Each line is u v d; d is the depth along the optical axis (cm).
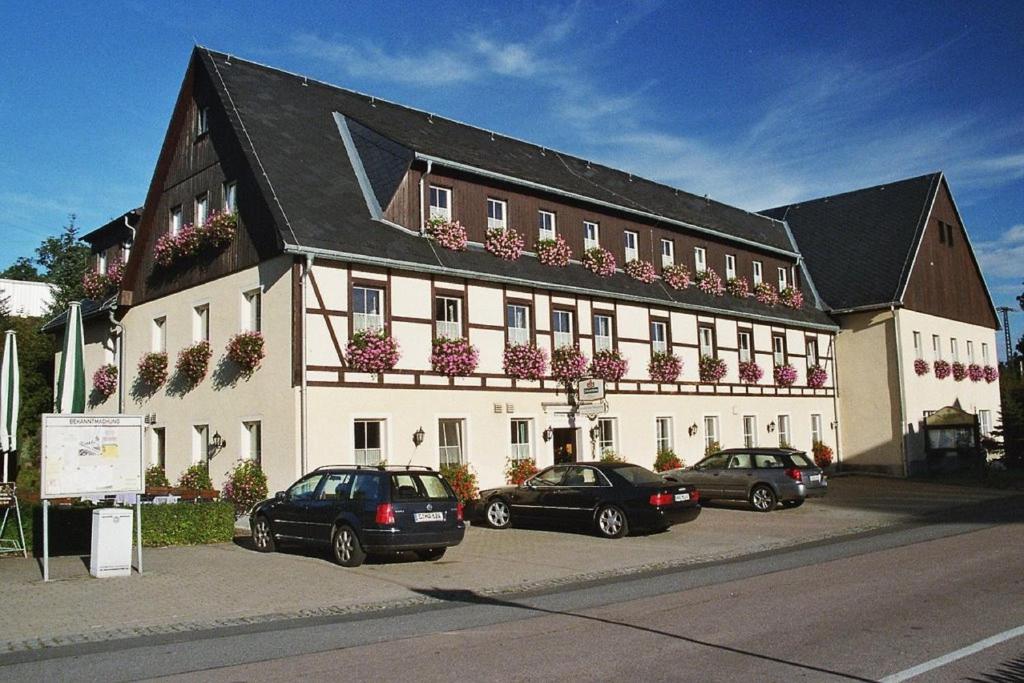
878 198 3872
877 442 3378
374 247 1894
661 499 1684
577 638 812
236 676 690
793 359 3247
